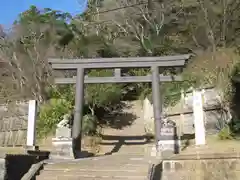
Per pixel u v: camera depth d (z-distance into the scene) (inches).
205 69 741.9
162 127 507.5
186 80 731.4
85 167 426.6
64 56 1033.5
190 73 757.3
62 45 1053.8
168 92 778.8
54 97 845.8
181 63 633.6
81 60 650.2
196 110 467.8
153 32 1122.7
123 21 1146.0
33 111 526.6
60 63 650.8
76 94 628.7
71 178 388.5
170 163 405.4
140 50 1134.4
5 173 385.4
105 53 1160.2
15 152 446.6
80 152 565.0
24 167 420.8
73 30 1127.0
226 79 657.0
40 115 796.6
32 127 516.4
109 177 381.4
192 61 823.1
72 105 786.2
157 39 1072.2
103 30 1202.0
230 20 904.3
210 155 380.8
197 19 955.3
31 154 447.2
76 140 584.4
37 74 962.1
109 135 793.6
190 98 707.4
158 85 625.3
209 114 646.5
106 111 914.1
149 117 856.3
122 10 1115.3
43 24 1030.4
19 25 1032.8
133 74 973.2
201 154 388.2
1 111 834.2
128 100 1059.3
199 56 860.0
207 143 501.4
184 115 698.8
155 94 617.6
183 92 731.4
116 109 960.3
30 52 991.0
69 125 549.6
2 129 799.7
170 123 510.0
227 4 865.5
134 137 777.6
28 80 964.6
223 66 684.7
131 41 1153.4
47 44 1020.5
